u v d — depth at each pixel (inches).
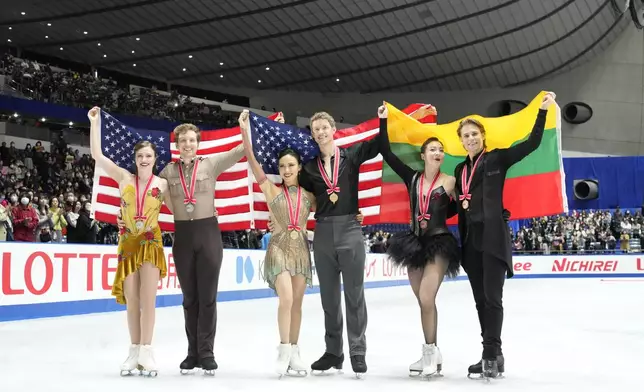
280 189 205.3
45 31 1245.1
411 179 207.3
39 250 372.8
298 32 1307.8
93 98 1121.4
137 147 203.8
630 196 1141.1
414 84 1583.4
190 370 206.1
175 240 205.5
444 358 239.9
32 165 859.4
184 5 1171.9
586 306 474.9
